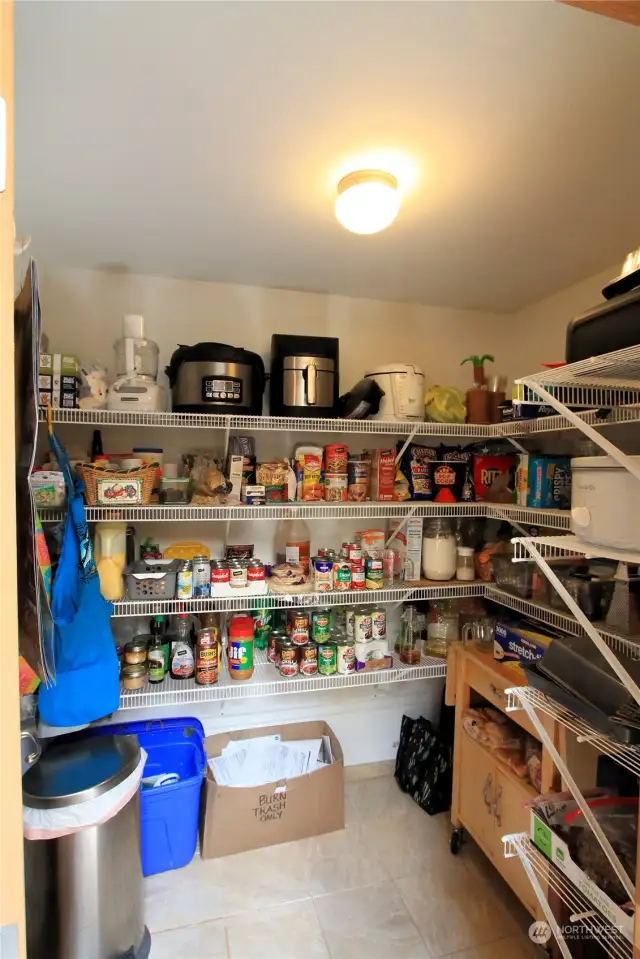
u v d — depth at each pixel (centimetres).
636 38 85
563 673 117
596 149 117
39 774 130
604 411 140
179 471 190
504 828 150
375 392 188
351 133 111
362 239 162
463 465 208
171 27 83
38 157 120
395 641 217
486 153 118
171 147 117
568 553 162
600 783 132
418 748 208
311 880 161
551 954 132
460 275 190
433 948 138
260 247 168
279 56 90
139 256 175
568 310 203
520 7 79
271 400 188
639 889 87
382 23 82
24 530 79
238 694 173
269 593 177
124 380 165
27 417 76
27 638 83
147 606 164
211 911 149
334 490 188
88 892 124
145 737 180
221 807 169
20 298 79
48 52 88
